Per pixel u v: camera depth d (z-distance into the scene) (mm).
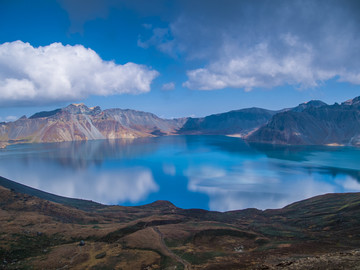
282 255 80438
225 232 108062
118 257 81000
